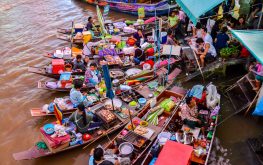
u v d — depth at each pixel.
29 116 13.07
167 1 21.36
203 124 11.19
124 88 13.34
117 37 17.38
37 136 12.06
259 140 11.16
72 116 11.28
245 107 12.33
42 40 19.42
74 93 12.45
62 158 10.95
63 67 14.34
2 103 13.88
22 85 15.09
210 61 14.64
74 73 14.37
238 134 11.73
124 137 10.63
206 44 14.24
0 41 19.34
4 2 26.00
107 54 15.77
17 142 11.84
